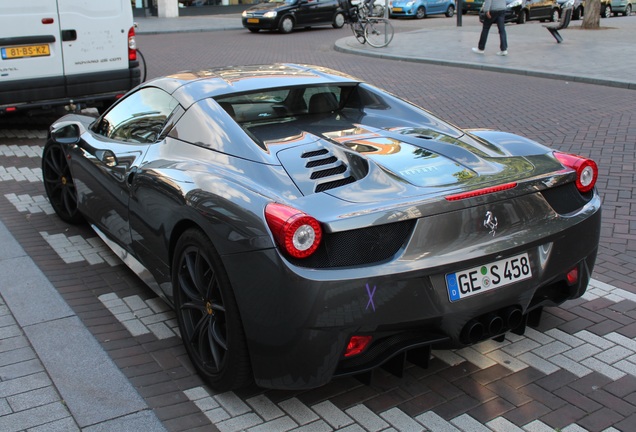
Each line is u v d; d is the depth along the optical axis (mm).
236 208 2926
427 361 3066
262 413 3082
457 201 2908
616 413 3059
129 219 4031
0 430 2947
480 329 3059
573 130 8609
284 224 2670
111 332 3850
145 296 4312
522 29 21938
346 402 3160
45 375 3389
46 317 3977
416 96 11047
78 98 9016
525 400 3162
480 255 2920
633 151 7578
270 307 2783
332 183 3076
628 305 4129
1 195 6434
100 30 8922
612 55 14984
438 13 29375
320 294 2691
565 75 12430
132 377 3387
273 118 3854
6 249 5004
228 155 3373
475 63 14164
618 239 5199
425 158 3348
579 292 3457
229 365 3023
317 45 19062
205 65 14820
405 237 2852
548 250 3176
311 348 2758
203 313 3254
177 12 29750
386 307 2777
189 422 3018
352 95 4270
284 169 3180
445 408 3105
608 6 32062
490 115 9555
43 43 8469
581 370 3410
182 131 3742
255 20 22438
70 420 3020
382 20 17562
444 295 2879
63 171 5391
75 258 4914
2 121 9984
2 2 8055
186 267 3348
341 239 2768
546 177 3213
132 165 3979
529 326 3842
